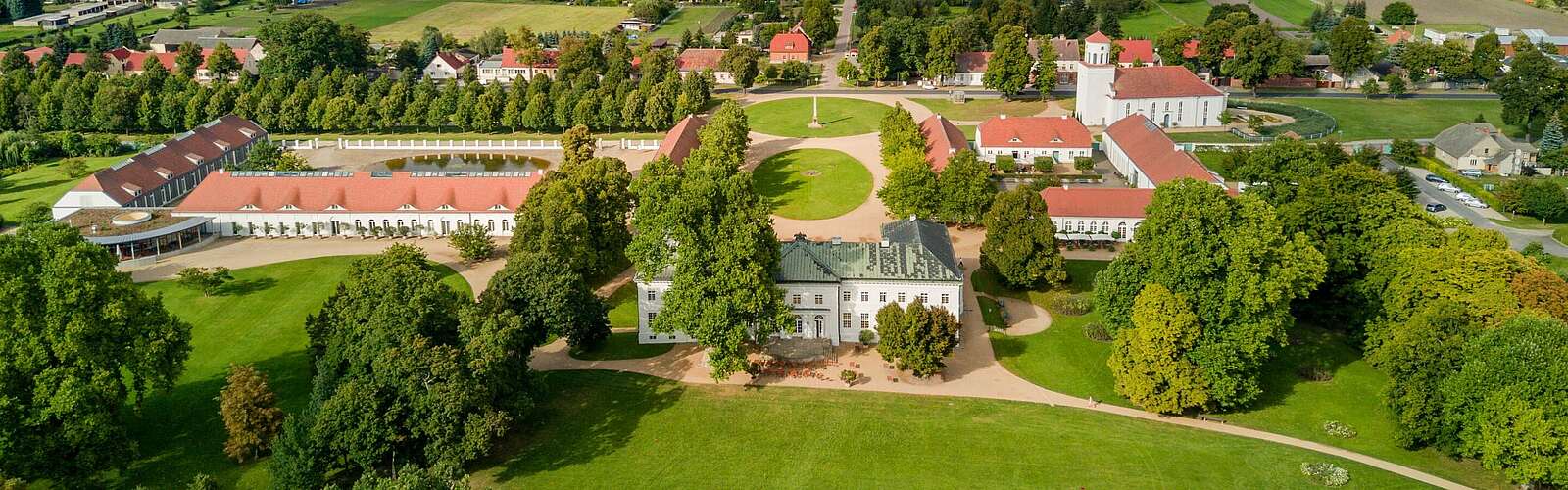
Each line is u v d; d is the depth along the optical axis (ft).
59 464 367.04
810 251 497.87
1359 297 486.79
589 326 472.85
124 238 618.03
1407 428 391.86
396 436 361.51
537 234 553.64
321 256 629.92
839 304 493.36
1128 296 446.60
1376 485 370.73
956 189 638.12
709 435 410.93
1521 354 359.66
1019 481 377.30
